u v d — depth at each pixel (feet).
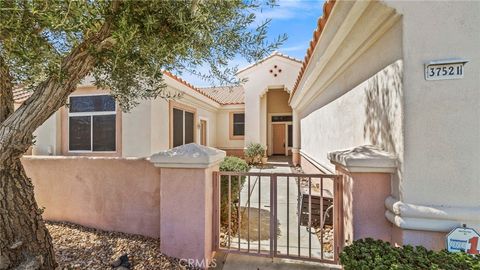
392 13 7.86
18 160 8.54
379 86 9.50
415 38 7.45
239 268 10.60
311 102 29.04
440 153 7.26
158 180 12.19
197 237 10.41
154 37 7.11
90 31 6.71
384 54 9.04
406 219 7.44
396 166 7.98
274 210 11.00
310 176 10.73
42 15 5.74
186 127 35.27
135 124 24.57
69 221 13.37
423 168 7.38
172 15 6.82
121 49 6.83
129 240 11.77
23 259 8.57
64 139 25.90
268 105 62.23
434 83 7.30
